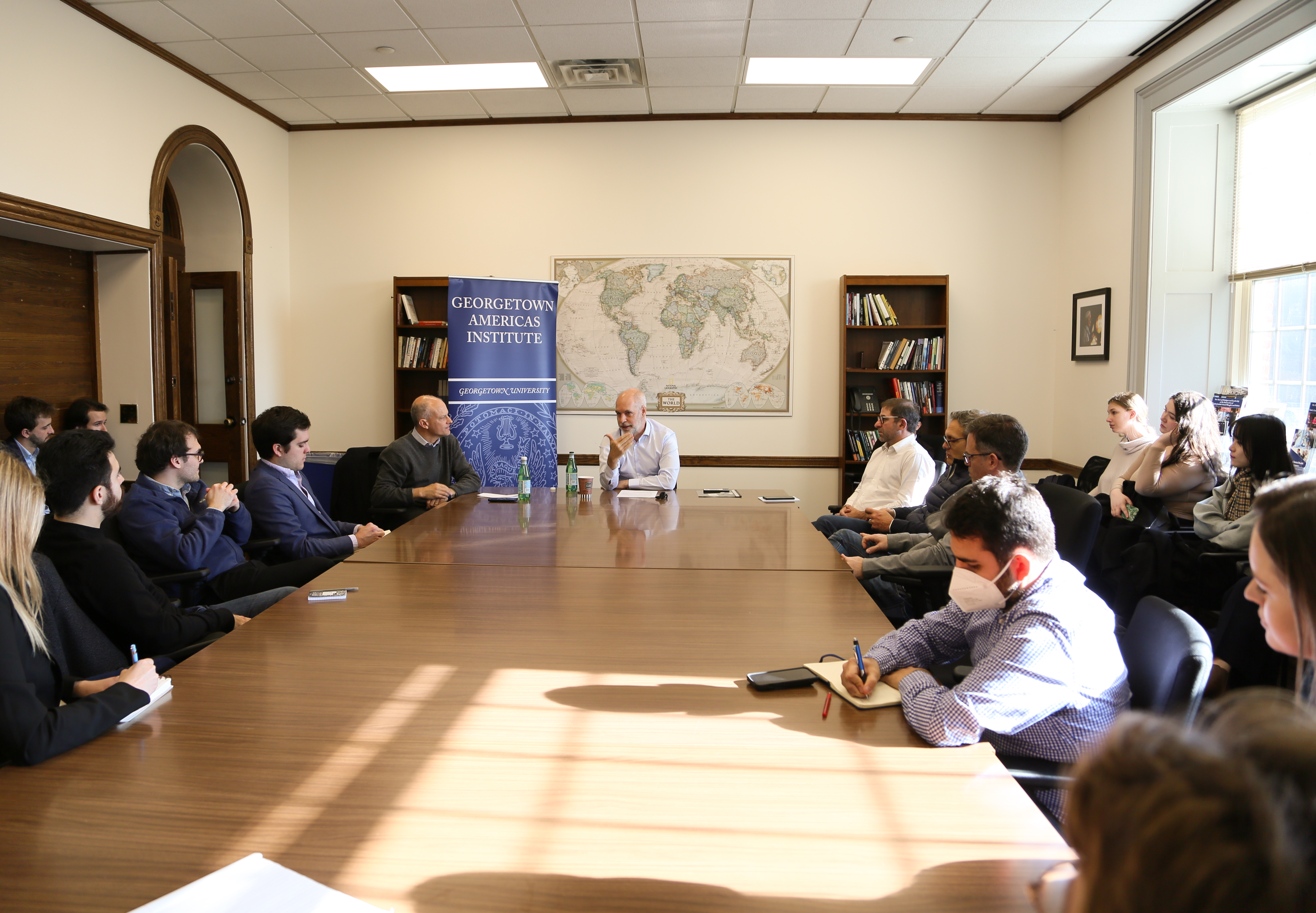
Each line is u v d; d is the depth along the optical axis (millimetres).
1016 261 6266
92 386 5090
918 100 5910
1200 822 374
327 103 6020
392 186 6500
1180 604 3621
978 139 6223
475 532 3506
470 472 5090
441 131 6441
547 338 6273
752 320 6391
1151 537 3688
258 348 6195
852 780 1359
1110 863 409
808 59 5230
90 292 5062
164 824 1218
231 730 1550
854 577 2730
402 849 1154
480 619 2252
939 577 3121
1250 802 382
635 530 3570
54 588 2039
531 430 6250
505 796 1305
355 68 5359
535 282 6207
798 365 6391
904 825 1223
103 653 2141
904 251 6293
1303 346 4344
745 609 2350
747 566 2881
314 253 6578
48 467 2227
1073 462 6035
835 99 5895
